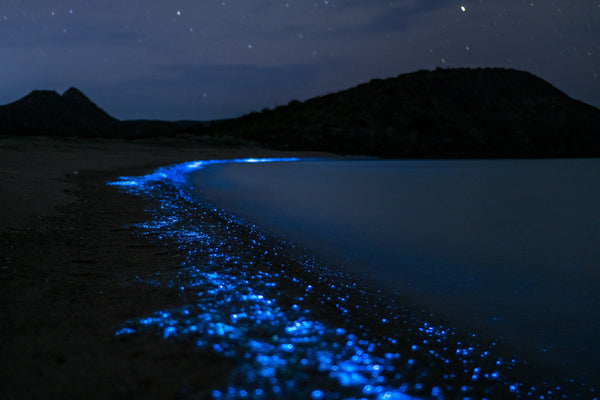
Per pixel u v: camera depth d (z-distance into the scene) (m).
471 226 6.68
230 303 2.46
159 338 1.92
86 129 73.81
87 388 1.49
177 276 2.97
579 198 11.03
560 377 2.11
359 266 4.02
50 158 13.81
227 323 2.15
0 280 2.71
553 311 3.01
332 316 2.44
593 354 2.36
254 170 19.06
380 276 3.73
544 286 3.60
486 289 3.47
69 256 3.40
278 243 4.66
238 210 7.07
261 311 2.37
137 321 2.12
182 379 1.56
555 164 32.34
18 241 3.72
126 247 3.80
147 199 7.04
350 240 5.21
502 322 2.79
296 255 4.18
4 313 2.18
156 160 19.27
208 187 10.61
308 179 15.07
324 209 7.86
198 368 1.65
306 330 2.14
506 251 4.96
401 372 1.84
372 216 7.31
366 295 3.12
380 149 44.94
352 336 2.14
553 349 2.41
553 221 7.35
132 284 2.76
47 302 2.37
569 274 3.99
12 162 11.07
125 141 30.72
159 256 3.53
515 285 3.61
